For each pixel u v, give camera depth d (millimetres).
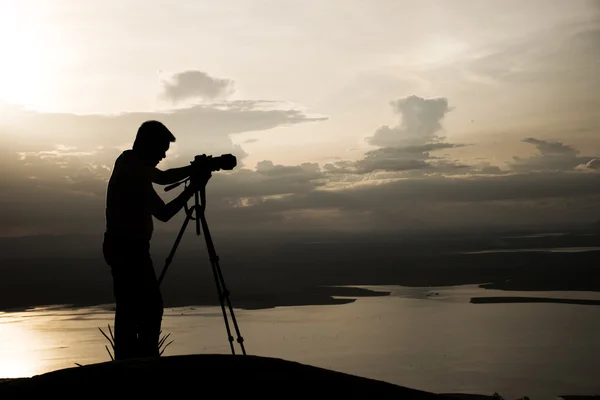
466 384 104875
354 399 3389
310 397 3354
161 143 5789
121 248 5586
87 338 126625
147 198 5629
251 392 3328
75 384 3375
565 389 99438
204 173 5832
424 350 137250
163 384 3361
